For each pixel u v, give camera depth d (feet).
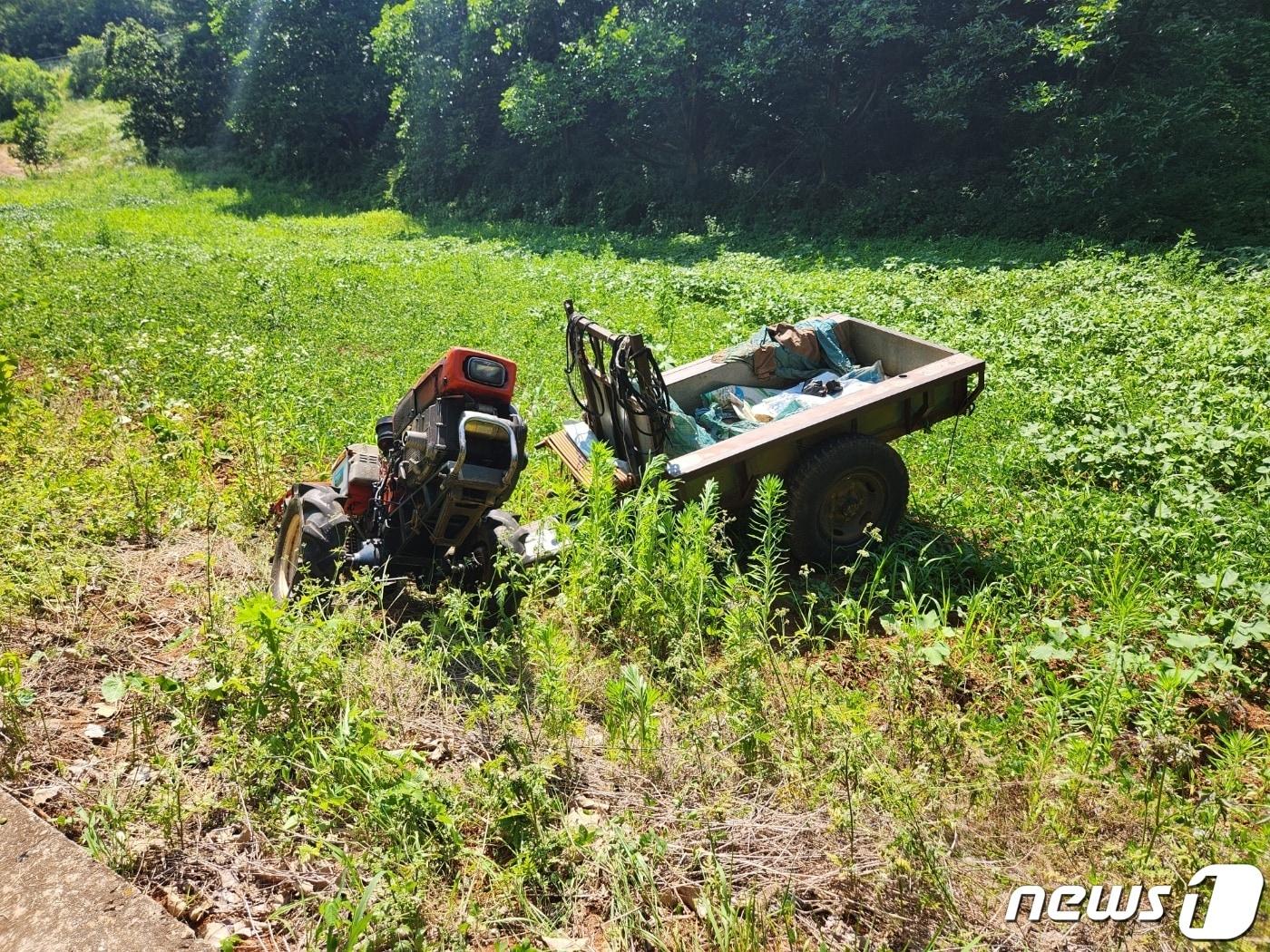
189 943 9.61
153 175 164.45
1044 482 23.90
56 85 269.85
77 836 11.58
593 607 17.03
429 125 127.85
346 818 12.12
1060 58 73.72
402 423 17.97
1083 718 14.14
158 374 32.07
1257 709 15.38
